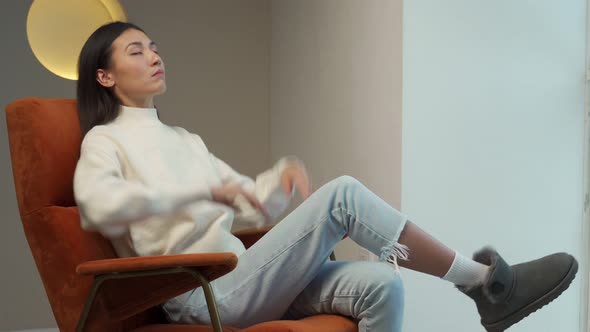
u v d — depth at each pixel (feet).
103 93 6.68
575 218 10.10
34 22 10.21
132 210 5.50
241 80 14.78
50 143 6.01
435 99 9.77
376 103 10.33
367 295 5.67
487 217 9.90
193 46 14.52
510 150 9.98
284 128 13.96
